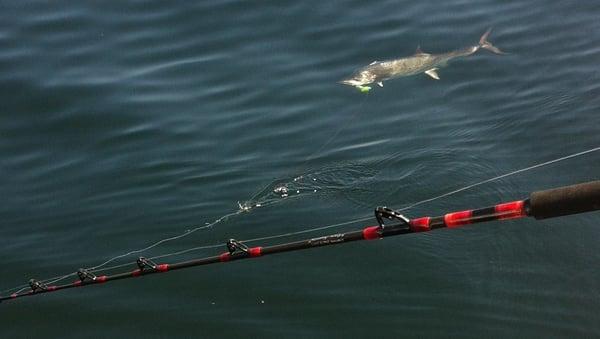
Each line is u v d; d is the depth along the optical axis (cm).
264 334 798
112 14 1490
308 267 870
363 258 871
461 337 764
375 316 801
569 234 858
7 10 1526
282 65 1309
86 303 866
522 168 994
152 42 1402
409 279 837
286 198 995
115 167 1100
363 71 1242
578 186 486
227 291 854
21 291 898
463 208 938
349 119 1159
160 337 815
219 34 1405
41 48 1402
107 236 973
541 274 818
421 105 1172
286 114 1185
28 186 1081
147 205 1019
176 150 1123
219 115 1198
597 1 1388
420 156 1048
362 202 975
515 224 877
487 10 1412
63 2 1545
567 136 1041
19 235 991
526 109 1120
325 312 814
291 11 1446
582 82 1166
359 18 1413
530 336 754
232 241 655
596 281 801
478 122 1112
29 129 1198
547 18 1363
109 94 1262
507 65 1241
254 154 1102
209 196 1023
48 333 839
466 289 814
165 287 871
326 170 1045
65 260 943
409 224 563
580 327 756
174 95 1255
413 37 1354
